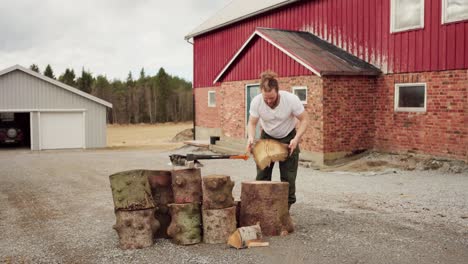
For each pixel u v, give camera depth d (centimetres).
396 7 1340
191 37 2691
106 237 617
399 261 491
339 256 510
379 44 1394
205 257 520
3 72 2602
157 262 509
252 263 496
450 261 488
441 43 1206
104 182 1143
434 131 1234
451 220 657
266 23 2002
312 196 865
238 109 1816
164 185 599
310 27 1711
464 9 1150
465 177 1052
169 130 5278
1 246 589
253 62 1697
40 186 1108
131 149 2647
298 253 523
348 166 1293
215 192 569
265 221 588
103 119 2842
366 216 691
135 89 7388
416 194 860
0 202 905
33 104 2689
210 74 2520
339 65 1375
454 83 1176
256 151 605
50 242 602
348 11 1514
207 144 1973
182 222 568
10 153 2442
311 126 1390
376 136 1413
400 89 1339
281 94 601
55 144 2745
